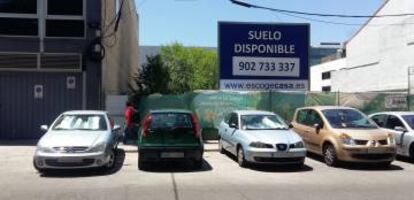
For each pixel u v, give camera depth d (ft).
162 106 71.82
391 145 47.37
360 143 46.88
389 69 131.44
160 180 40.45
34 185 38.34
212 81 234.79
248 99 72.84
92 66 68.74
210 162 51.37
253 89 74.90
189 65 219.20
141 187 37.27
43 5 68.28
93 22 68.28
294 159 45.88
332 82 164.86
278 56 75.25
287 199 32.89
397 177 42.45
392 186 37.96
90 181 40.04
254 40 74.95
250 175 43.27
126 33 118.21
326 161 49.70
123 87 112.16
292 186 37.86
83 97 68.95
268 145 45.68
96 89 68.69
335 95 74.28
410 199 32.96
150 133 44.93
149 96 71.82
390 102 75.41
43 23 68.23
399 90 125.39
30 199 33.09
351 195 34.30
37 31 68.23
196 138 45.37
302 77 75.51
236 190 36.09
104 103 71.36
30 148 60.85
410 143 51.19
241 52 74.74
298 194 34.63
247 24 74.95
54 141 42.98
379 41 137.08
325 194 34.65
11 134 68.95
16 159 52.75
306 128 54.75
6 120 69.00
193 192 35.27
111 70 83.56
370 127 50.47
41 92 69.05
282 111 73.15
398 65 127.13
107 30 77.97
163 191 35.65
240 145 48.39
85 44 68.59
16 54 68.23
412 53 120.88
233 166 48.67
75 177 42.01
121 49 104.53
